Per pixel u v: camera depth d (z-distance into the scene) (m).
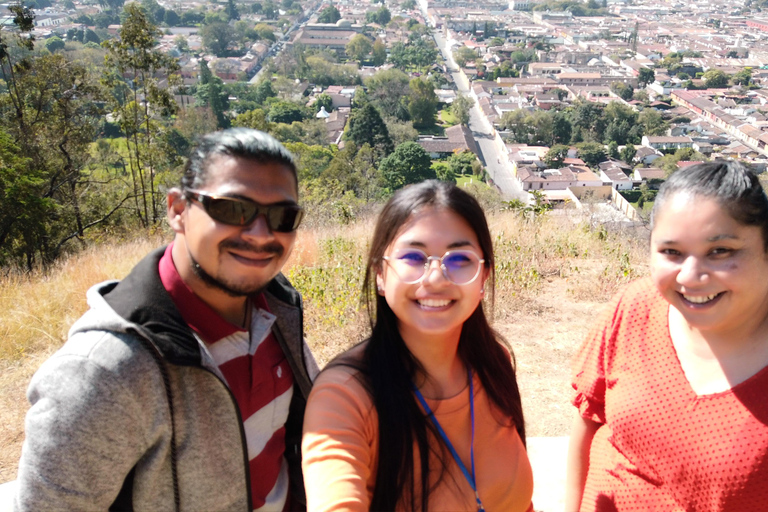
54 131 20.28
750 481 1.52
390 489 1.56
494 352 1.82
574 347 5.29
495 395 1.78
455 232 1.58
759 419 1.53
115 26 130.75
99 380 1.42
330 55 113.75
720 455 1.56
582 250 8.31
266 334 1.77
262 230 1.54
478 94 95.31
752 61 124.25
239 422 1.61
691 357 1.68
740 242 1.50
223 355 1.67
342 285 6.45
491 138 78.50
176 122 60.75
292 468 1.93
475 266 1.60
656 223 1.63
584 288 6.56
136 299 1.52
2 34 22.20
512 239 8.66
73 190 19.61
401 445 1.56
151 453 1.53
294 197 1.64
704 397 1.61
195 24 151.50
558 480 3.19
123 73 21.92
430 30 149.62
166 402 1.50
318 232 11.03
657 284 1.63
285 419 1.85
